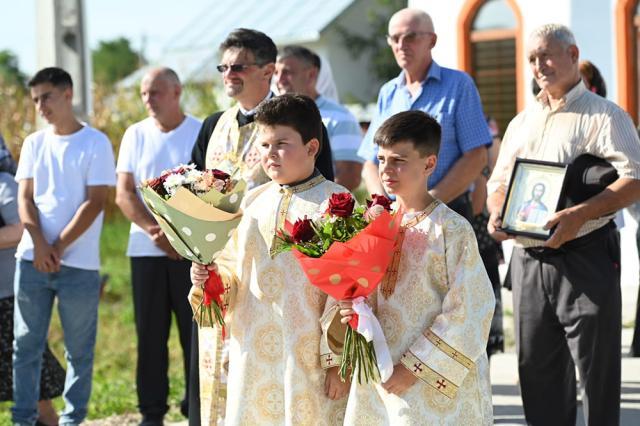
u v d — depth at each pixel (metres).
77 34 11.74
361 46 31.38
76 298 7.27
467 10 13.67
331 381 4.99
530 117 6.12
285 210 5.09
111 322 13.17
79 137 7.38
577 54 5.88
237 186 4.98
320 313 5.04
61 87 7.33
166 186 4.88
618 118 5.77
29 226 7.22
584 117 5.85
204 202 4.87
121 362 11.37
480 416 4.71
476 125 6.73
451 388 4.56
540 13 12.91
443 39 13.97
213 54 31.88
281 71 7.91
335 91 9.33
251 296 5.12
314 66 7.95
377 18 31.42
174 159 7.60
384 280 4.74
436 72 6.83
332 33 31.08
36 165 7.38
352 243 4.45
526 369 6.07
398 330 4.69
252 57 5.96
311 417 4.97
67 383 7.32
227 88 6.01
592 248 5.80
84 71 11.80
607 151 5.77
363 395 4.72
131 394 9.38
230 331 5.22
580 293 5.78
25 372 7.27
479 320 4.59
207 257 5.03
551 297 5.90
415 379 4.61
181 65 32.16
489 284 4.69
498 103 13.66
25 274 7.27
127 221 19.75
